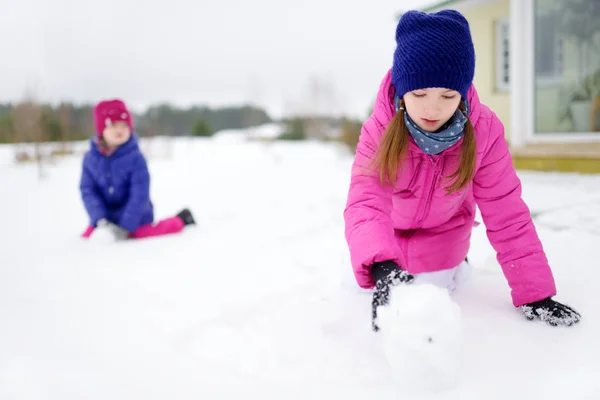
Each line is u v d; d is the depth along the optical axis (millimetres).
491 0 6914
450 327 1113
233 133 24406
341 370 1261
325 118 19609
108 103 3465
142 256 2717
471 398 1104
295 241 2936
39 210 4836
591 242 2434
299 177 7316
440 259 1827
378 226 1444
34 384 1238
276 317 1647
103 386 1228
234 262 2482
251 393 1173
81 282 2205
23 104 10922
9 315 1763
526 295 1563
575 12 5582
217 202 5055
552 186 4320
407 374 1131
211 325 1618
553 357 1280
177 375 1276
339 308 1690
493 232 1667
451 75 1393
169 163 11211
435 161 1580
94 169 3447
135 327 1626
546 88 5871
